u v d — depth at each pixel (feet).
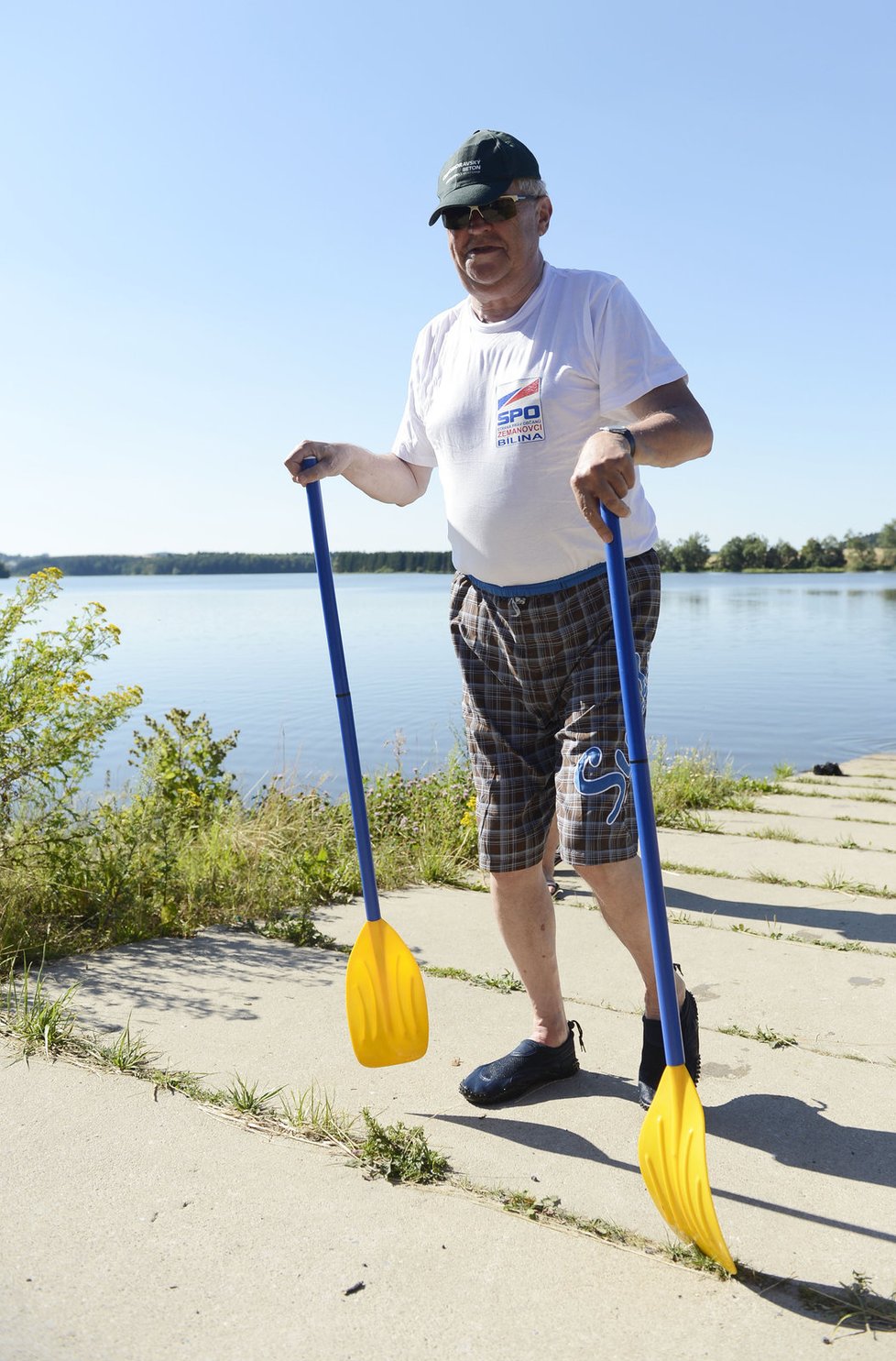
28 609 13.25
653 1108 6.54
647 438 6.97
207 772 18.74
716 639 108.06
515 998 10.46
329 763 36.96
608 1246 6.34
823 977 11.18
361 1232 6.48
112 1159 7.29
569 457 7.93
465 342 8.44
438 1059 9.04
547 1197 6.85
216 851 15.08
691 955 11.94
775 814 21.44
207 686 65.92
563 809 7.89
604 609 8.03
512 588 8.18
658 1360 5.36
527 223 8.00
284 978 11.07
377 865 15.39
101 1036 9.36
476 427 8.18
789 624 130.93
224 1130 7.71
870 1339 5.50
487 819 8.30
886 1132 7.72
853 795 24.11
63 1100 8.15
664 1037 6.73
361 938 8.25
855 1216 6.62
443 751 38.11
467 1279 6.02
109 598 291.99
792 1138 7.64
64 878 12.94
